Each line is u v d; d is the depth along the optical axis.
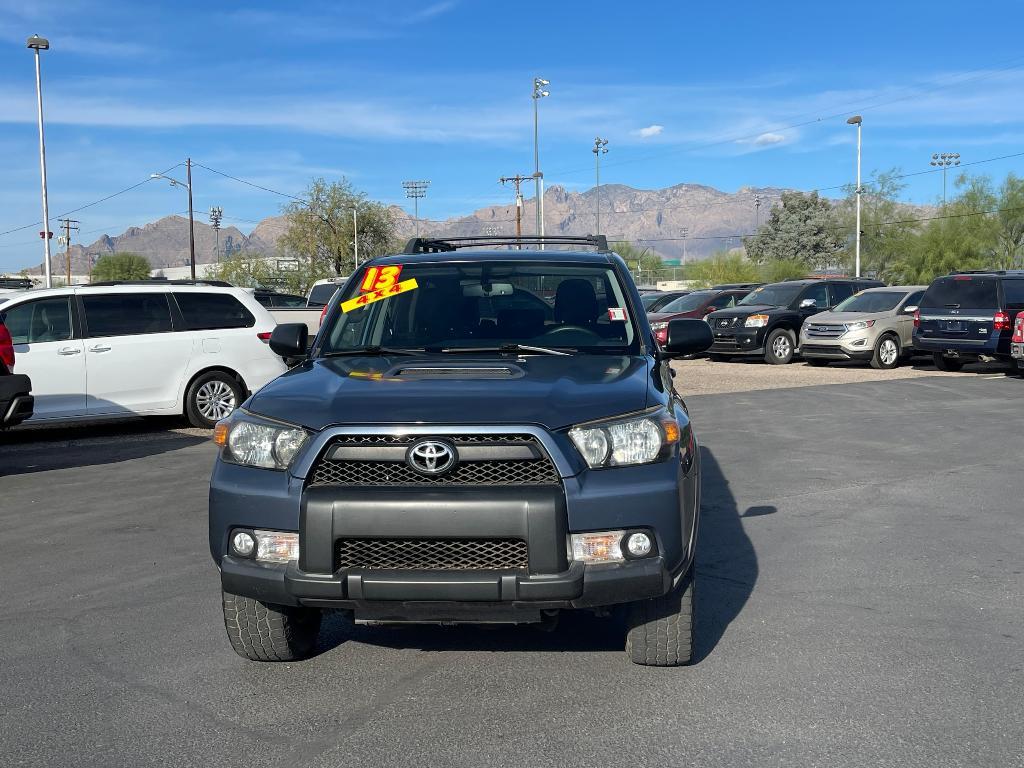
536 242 6.23
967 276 19.16
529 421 3.78
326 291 25.41
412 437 3.74
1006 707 3.87
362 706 3.98
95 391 11.73
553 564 3.65
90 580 5.90
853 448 10.32
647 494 3.77
